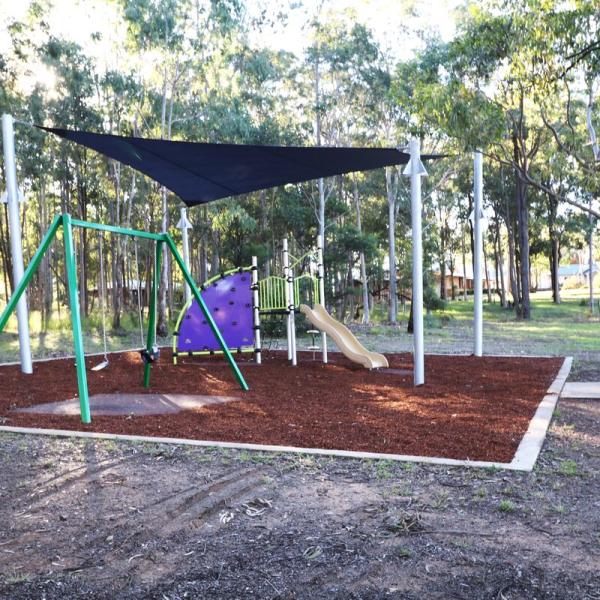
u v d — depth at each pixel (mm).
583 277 62031
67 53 18953
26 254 24609
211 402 6324
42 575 2416
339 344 9453
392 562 2465
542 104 8938
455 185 29734
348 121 24875
